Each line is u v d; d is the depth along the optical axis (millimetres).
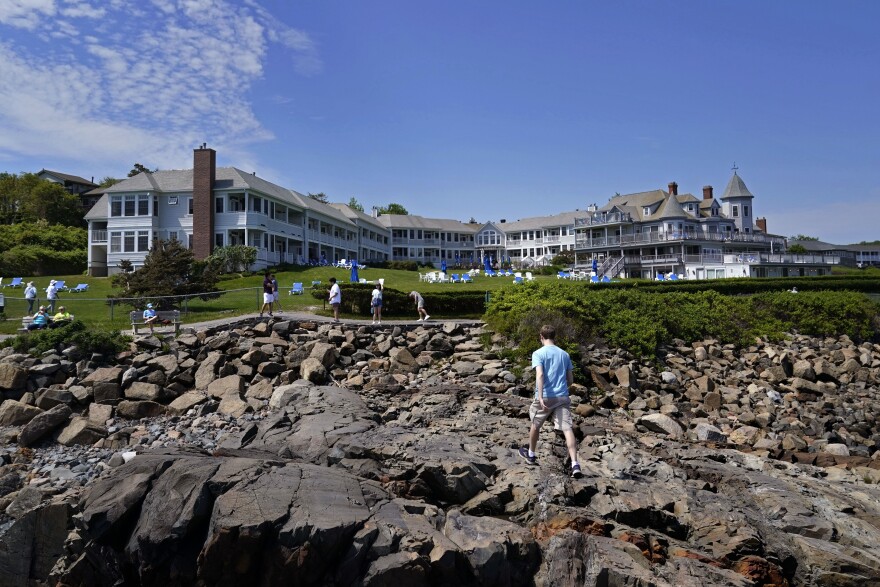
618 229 84875
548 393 9469
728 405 17297
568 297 21344
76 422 14180
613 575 6949
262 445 11430
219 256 47375
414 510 8484
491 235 105562
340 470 9727
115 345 18062
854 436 16281
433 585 7383
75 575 8320
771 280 39656
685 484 10039
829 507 9523
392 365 18406
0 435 13977
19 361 17219
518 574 7680
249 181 54125
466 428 12492
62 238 64250
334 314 24312
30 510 9648
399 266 71500
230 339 19250
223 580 7422
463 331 21109
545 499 8883
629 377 17328
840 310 25688
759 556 7953
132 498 8359
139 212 52031
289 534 7359
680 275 66875
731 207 93688
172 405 15734
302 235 62469
